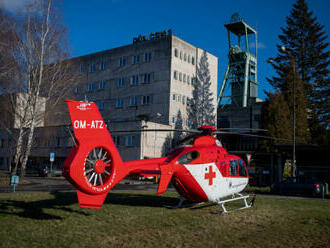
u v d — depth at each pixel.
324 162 35.12
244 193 25.41
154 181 37.84
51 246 8.00
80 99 61.41
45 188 24.27
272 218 12.55
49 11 32.41
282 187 25.69
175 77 51.81
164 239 8.98
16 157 31.47
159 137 47.81
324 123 52.22
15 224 10.15
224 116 69.25
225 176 14.51
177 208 14.34
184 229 10.20
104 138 10.41
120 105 56.31
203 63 58.09
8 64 29.83
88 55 62.09
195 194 13.50
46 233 9.17
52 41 32.50
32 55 31.91
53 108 35.47
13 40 30.12
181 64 53.25
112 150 10.59
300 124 42.69
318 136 49.66
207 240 9.02
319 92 53.31
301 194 25.52
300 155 36.47
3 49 29.41
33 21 31.72
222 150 14.46
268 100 45.28
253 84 76.44
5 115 33.94
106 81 58.78
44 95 34.31
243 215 12.95
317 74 54.50
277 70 55.50
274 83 52.97
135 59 55.47
